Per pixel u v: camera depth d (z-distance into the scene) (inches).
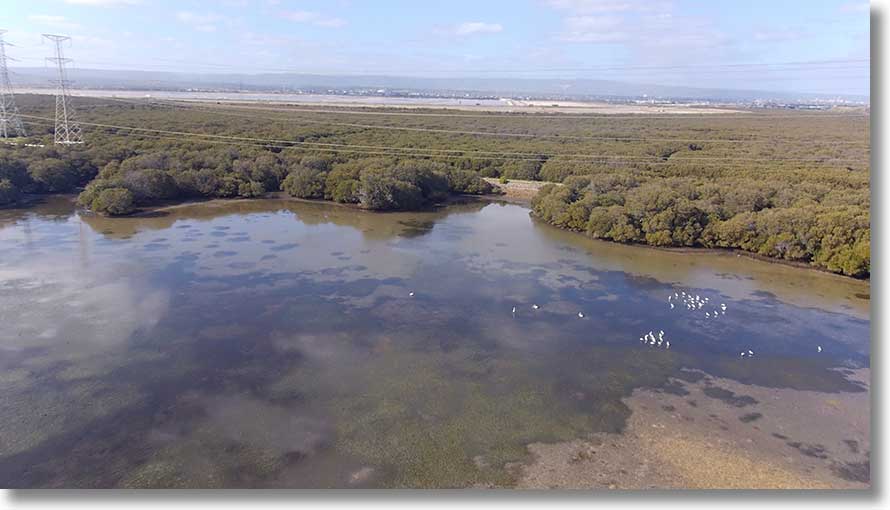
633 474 1071.6
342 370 1449.3
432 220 3115.2
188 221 2888.8
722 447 1163.9
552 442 1171.3
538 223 3102.9
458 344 1611.7
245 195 3449.8
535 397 1344.7
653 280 2188.7
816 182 3176.7
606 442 1174.3
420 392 1353.3
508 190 3887.8
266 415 1247.5
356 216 3137.3
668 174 3686.0
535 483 1040.8
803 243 2373.3
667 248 2620.6
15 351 1492.4
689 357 1565.0
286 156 3882.9
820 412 1300.4
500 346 1606.8
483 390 1369.3
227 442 1151.6
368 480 1043.3
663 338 1676.9
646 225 2645.2
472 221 3125.0
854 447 1168.8
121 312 1756.9
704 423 1250.0
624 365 1512.1
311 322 1731.1
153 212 3041.3
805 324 1790.1
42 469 1065.5
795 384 1425.9
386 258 2383.1
